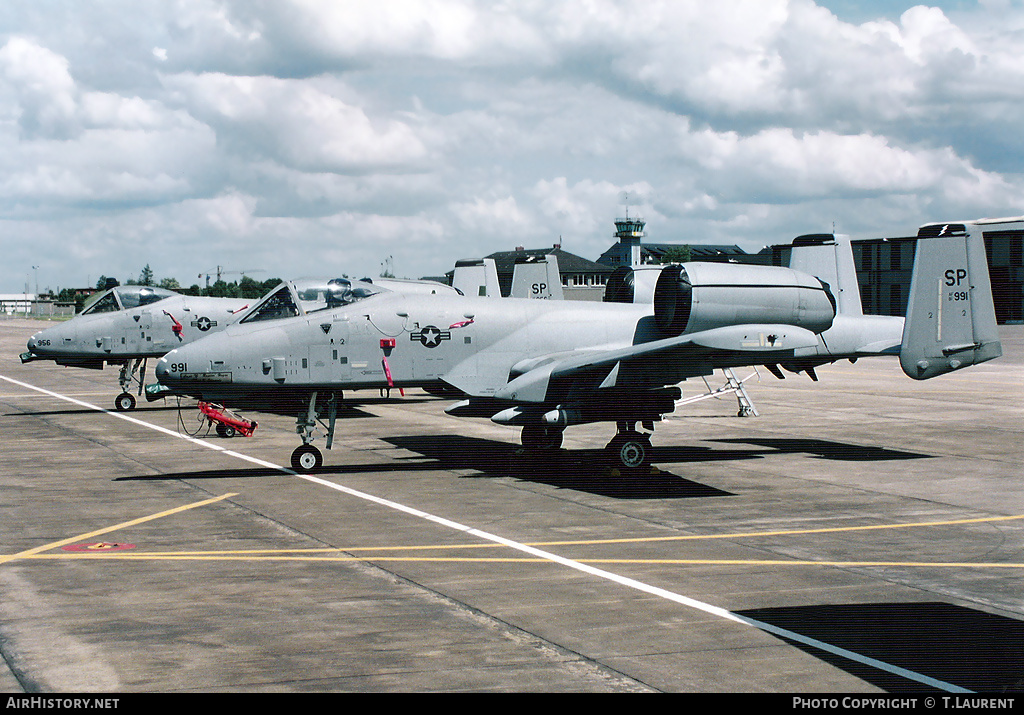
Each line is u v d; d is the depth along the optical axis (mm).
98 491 12359
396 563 8555
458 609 7141
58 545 9305
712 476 13430
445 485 12750
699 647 6281
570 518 10562
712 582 7910
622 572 8227
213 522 10375
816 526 10164
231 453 16000
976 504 11406
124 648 6273
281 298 13844
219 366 13203
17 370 39438
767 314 13688
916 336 13773
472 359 14312
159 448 16656
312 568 8375
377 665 5941
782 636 6512
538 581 7941
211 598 7461
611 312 15211
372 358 13812
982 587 7797
